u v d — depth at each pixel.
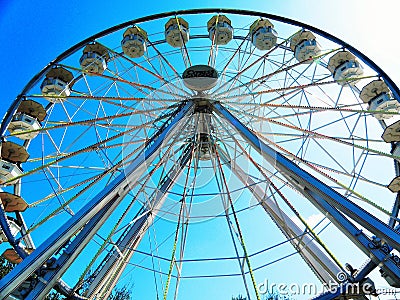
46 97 16.05
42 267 10.97
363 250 11.17
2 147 15.26
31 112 16.91
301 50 19.22
